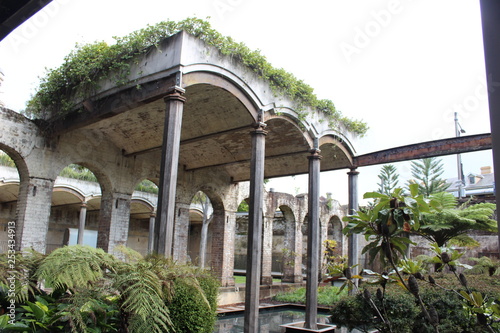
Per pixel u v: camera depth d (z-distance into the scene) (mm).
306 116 10375
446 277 9477
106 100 8852
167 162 6918
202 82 7812
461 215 14195
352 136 12211
